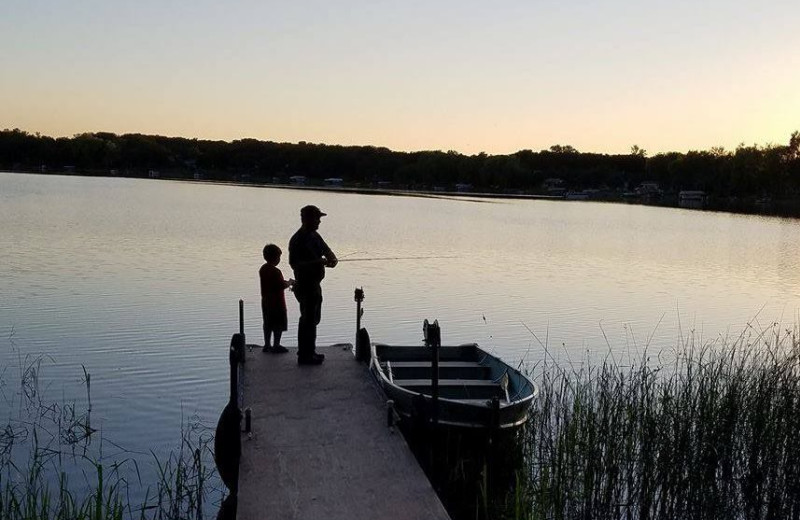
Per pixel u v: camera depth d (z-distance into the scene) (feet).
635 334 68.85
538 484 31.42
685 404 34.06
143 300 74.64
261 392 32.81
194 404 43.93
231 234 151.43
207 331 61.82
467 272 107.86
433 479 30.25
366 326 68.49
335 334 64.80
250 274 95.20
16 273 90.07
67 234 140.36
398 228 188.75
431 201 369.71
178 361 52.54
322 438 28.14
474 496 31.45
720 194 476.54
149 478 33.94
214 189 426.51
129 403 43.70
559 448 31.65
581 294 91.35
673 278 110.83
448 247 145.28
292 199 332.19
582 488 30.94
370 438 28.27
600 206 396.98
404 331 66.90
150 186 439.63
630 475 31.37
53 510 29.66
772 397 34.30
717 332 70.64
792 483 31.07
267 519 22.59
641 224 246.06
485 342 64.03
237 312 69.82
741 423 33.09
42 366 50.65
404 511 23.32
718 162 512.22
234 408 26.89
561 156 638.53
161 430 39.75
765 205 434.71
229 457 27.78
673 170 540.11
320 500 23.79
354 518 22.82
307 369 36.37
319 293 37.27
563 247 154.30
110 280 86.89
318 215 36.99
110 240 132.46
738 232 216.13
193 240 137.28
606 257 137.49
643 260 134.62
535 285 97.40
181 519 30.12
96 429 39.50
